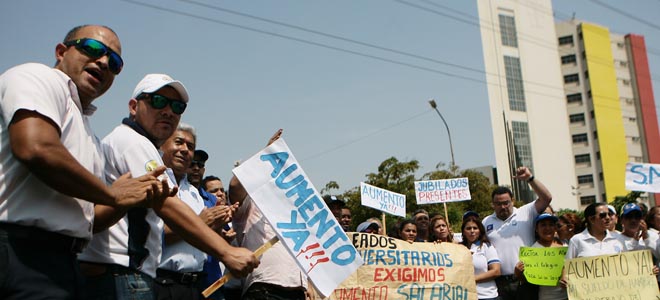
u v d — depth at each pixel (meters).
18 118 2.44
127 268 3.50
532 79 79.94
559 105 80.81
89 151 2.91
